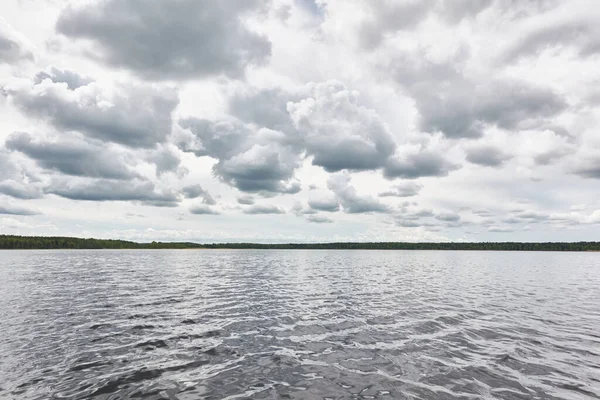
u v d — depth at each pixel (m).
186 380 8.20
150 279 32.06
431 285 29.06
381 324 14.32
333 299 21.08
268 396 7.30
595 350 10.85
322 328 13.62
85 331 12.86
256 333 12.80
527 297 22.47
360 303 19.59
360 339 12.03
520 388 7.81
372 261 73.56
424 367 9.20
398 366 9.28
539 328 13.77
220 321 14.77
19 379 8.16
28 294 22.17
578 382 8.20
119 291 23.77
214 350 10.66
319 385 7.94
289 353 10.41
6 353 10.16
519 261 78.06
